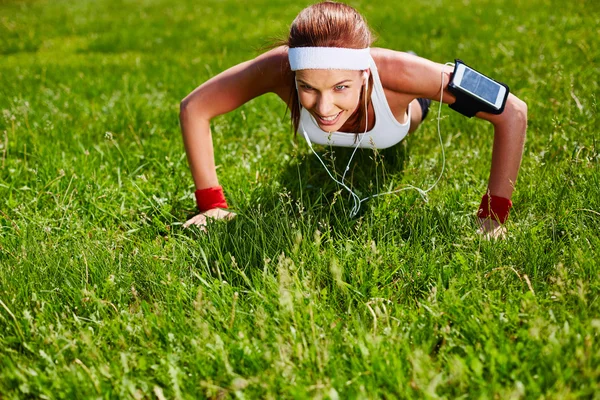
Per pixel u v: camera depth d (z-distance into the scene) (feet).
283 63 8.82
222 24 29.55
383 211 9.79
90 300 7.86
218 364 6.70
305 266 8.39
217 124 14.08
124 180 11.91
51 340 7.07
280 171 11.64
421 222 9.21
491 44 19.52
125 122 14.79
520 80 15.58
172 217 10.49
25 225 9.82
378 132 9.61
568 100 13.52
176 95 17.28
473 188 10.45
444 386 6.18
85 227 10.18
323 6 7.91
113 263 8.61
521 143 9.09
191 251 8.92
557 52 17.51
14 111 15.83
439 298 7.59
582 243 8.14
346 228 9.29
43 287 8.18
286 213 9.18
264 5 34.24
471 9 26.20
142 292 8.30
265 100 15.72
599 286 7.23
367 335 6.73
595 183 9.43
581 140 11.48
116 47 26.40
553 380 6.06
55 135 14.08
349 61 7.69
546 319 6.86
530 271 7.96
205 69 20.30
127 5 40.19
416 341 6.88
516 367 6.35
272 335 7.04
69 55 25.77
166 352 6.97
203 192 10.13
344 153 11.93
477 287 7.63
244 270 8.42
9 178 12.07
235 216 9.79
